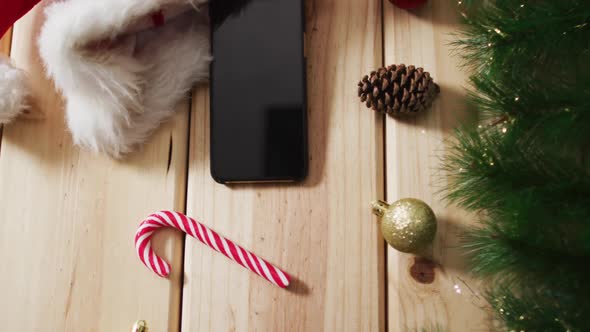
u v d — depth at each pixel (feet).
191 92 1.66
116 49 1.54
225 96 1.61
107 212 1.64
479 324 1.50
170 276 1.60
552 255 1.32
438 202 1.55
